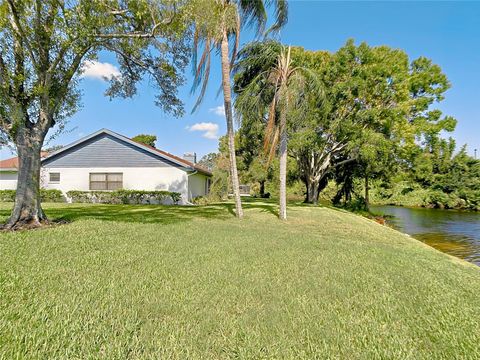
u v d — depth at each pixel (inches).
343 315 97.7
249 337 80.2
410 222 671.8
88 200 601.3
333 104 497.7
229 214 404.8
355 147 521.7
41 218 261.4
